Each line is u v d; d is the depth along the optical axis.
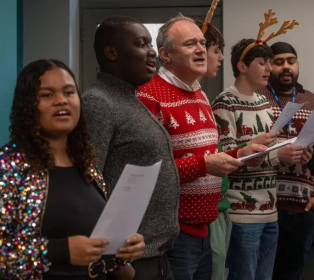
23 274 1.52
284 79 3.57
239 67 3.15
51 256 1.54
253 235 3.12
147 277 2.11
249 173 3.09
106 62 2.14
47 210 1.58
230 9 4.60
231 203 3.11
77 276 1.66
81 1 4.84
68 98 1.66
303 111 3.55
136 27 2.14
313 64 4.57
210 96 4.81
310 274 4.24
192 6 4.80
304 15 4.56
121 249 1.67
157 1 4.81
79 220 1.64
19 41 4.54
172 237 2.14
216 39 2.89
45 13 4.52
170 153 2.13
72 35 4.61
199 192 2.49
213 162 2.38
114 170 2.04
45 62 1.66
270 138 2.73
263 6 4.58
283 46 3.61
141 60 2.12
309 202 3.54
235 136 3.08
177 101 2.48
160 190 2.09
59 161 1.70
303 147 2.91
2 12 2.61
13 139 1.62
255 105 3.15
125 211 1.60
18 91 1.64
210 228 2.85
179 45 2.53
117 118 2.02
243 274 3.12
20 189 1.55
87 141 1.78
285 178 3.53
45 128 1.64
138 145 2.04
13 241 1.53
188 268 2.51
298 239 3.62
